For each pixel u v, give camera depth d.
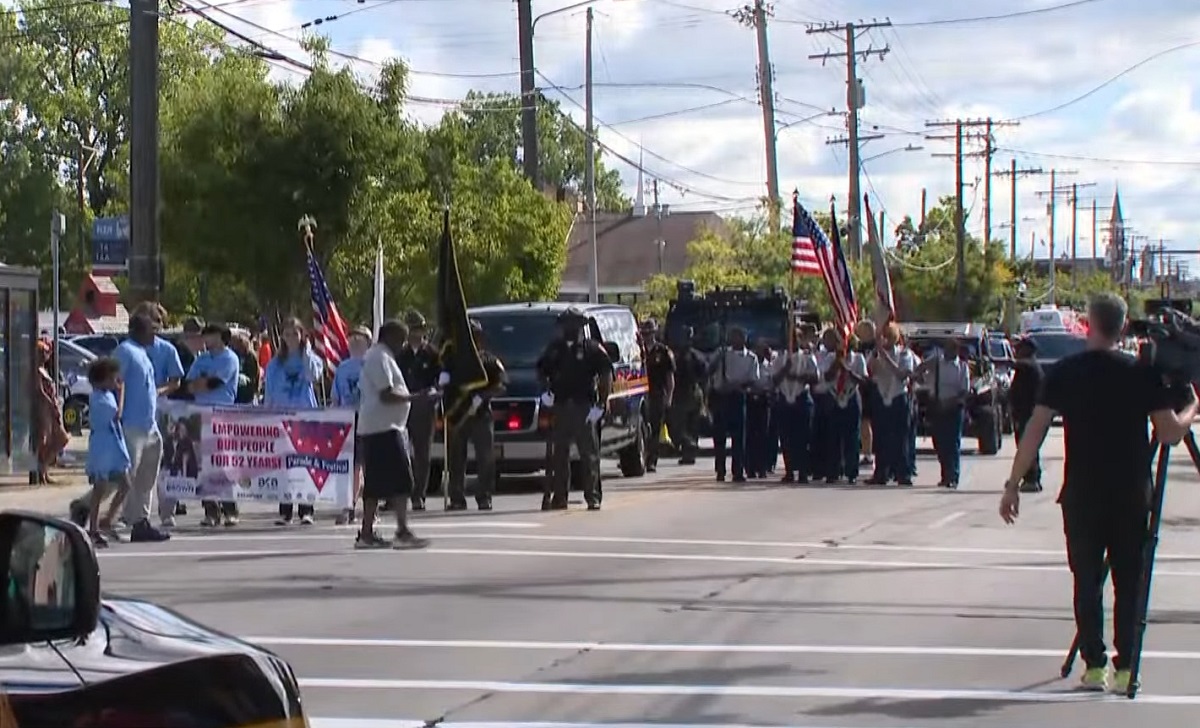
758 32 46.84
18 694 3.87
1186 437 8.52
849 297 24.78
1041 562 13.67
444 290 17.17
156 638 4.43
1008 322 73.38
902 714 8.14
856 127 47.81
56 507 18.38
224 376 16.77
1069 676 9.07
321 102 26.22
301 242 26.11
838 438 21.23
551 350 17.53
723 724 7.90
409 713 8.11
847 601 11.59
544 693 8.59
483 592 11.91
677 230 76.81
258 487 16.48
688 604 11.42
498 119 78.38
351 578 12.57
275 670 4.41
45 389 20.94
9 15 56.19
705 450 28.55
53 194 56.56
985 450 28.23
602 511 17.45
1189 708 8.30
